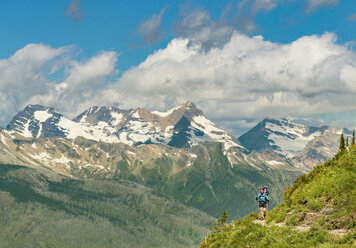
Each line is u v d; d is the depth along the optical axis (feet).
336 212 64.34
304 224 70.13
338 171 78.28
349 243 52.95
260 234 73.82
